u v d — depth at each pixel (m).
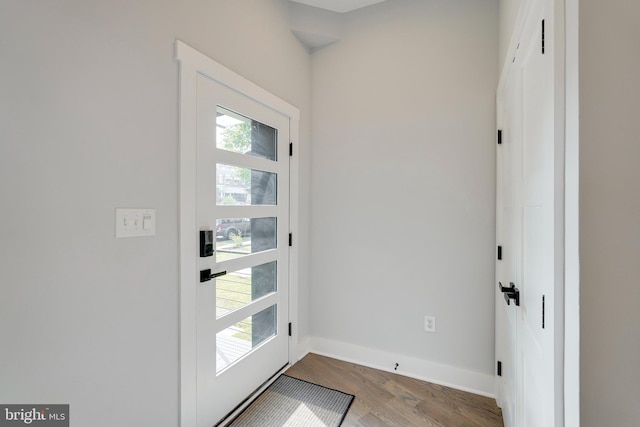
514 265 1.40
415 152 2.21
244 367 1.88
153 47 1.28
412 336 2.22
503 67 1.68
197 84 1.51
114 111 1.14
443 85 2.12
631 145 0.60
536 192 0.96
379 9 2.32
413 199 2.22
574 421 0.65
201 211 1.55
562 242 0.71
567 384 0.69
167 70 1.34
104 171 1.11
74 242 1.03
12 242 0.89
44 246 0.95
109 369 1.14
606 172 0.61
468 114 2.05
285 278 2.29
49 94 0.96
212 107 1.61
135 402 1.23
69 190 1.01
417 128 2.21
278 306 2.22
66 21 1.00
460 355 2.08
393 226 2.29
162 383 1.34
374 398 1.93
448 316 2.12
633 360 0.59
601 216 0.61
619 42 0.60
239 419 1.73
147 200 1.27
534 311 1.00
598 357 0.61
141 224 1.24
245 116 1.89
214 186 1.63
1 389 0.87
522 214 1.21
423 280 2.19
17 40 0.89
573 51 0.65
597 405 0.61
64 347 1.01
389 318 2.30
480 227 2.03
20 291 0.91
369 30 2.36
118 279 1.16
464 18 2.06
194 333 1.50
